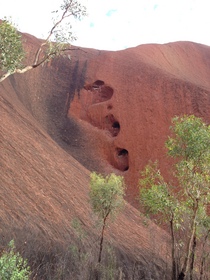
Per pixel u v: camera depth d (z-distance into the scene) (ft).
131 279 38.09
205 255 37.60
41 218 41.73
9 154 54.34
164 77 145.38
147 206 36.14
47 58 19.13
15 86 127.03
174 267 32.19
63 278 28.73
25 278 11.51
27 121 87.97
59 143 118.73
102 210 41.68
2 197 39.17
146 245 55.47
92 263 33.14
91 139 129.59
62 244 37.68
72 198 57.62
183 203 33.45
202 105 124.16
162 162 105.40
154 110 130.31
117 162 120.47
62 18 19.35
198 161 32.30
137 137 122.62
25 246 30.68
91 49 220.43
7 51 16.19
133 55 191.01
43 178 56.65
